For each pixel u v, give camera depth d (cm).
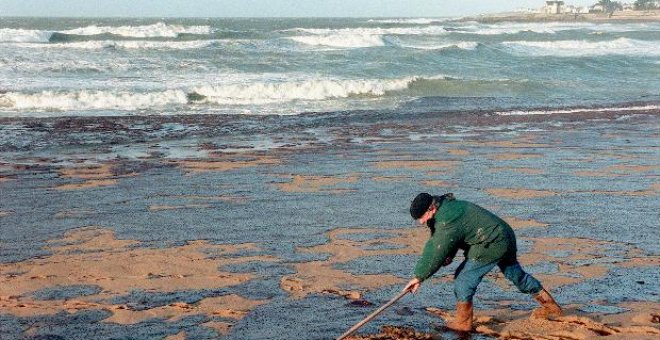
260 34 6738
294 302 736
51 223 1073
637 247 947
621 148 1841
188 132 2077
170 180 1413
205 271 840
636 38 8269
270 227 1053
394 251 930
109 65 3691
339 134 2072
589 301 732
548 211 1153
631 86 3769
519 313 696
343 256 906
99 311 709
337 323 676
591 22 16562
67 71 3553
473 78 3894
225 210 1163
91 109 2617
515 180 1414
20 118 2292
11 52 4250
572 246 949
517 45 6266
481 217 622
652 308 711
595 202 1222
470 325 650
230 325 671
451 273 835
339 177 1444
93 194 1284
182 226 1056
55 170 1512
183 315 698
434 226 621
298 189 1331
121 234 1009
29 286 784
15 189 1321
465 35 8106
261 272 838
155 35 6162
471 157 1686
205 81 3316
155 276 821
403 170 1520
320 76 3712
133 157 1683
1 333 652
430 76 3756
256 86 3078
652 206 1195
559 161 1639
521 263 868
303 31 7388
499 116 2528
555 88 3600
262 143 1903
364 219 1104
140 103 2777
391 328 648
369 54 4872
